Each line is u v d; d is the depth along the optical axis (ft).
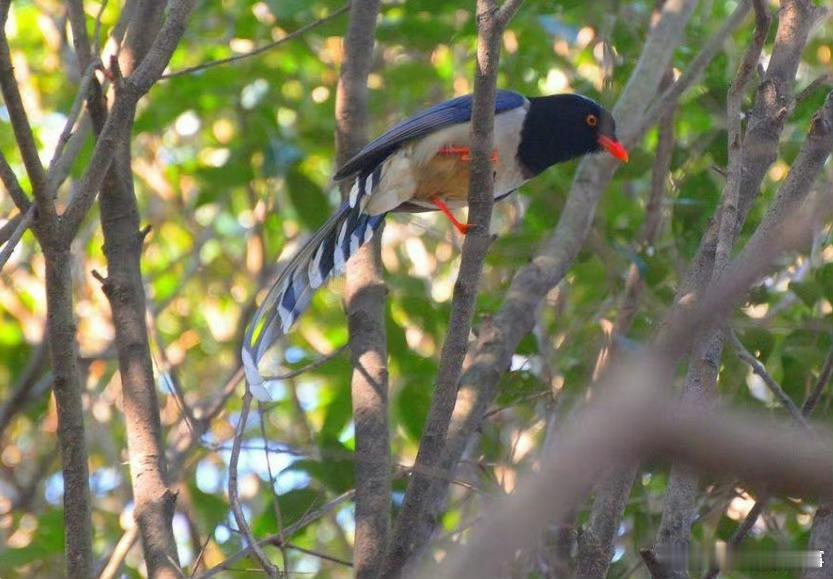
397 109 50.24
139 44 31.19
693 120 44.62
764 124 24.31
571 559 27.43
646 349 9.34
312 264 31.04
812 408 26.53
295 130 46.50
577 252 35.88
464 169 32.83
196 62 47.83
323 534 46.24
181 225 58.34
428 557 26.78
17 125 23.89
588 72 53.52
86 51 29.99
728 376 33.19
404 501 22.63
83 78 26.30
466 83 52.34
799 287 34.35
